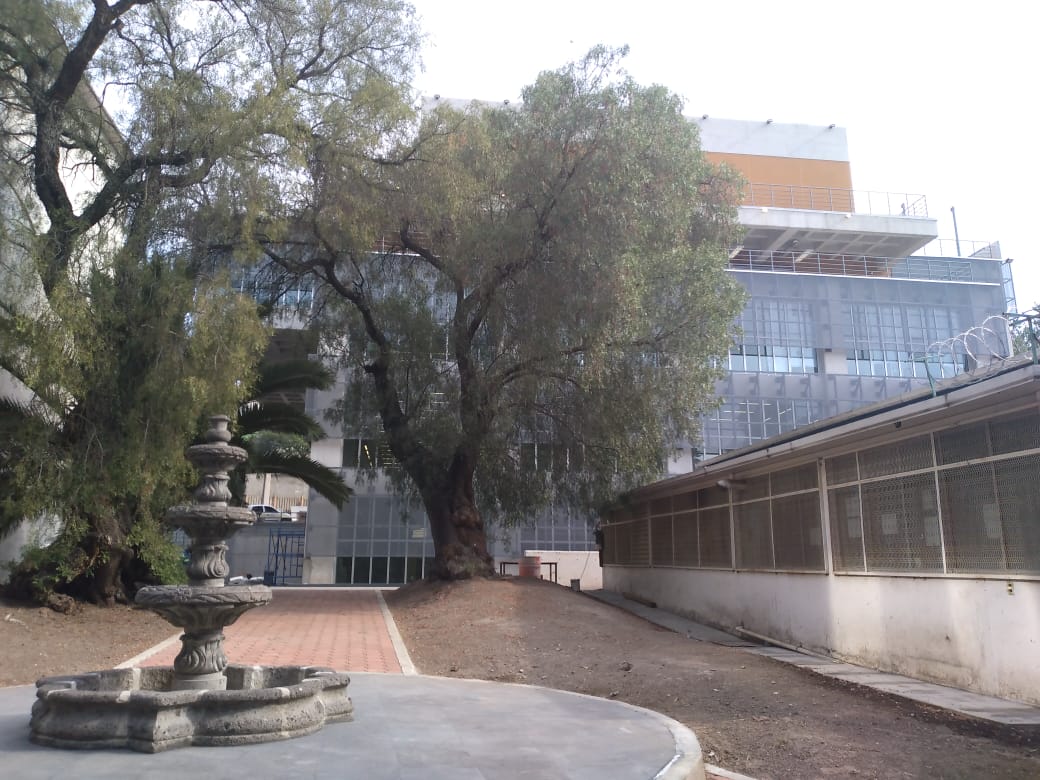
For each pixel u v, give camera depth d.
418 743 5.28
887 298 38.06
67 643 11.10
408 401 19.48
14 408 12.77
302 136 14.75
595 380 17.41
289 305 20.45
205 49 15.22
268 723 5.22
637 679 10.12
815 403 36.22
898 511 11.09
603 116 16.59
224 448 6.45
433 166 16.58
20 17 12.94
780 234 40.16
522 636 13.27
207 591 5.88
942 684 9.91
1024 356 9.36
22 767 4.48
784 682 9.95
